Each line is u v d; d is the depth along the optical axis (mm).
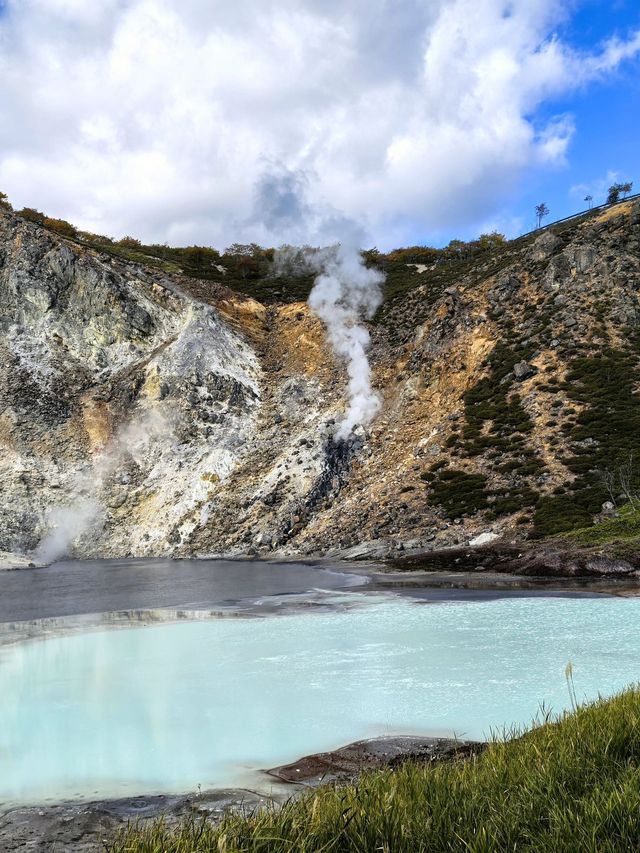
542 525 42969
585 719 8594
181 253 131125
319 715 14891
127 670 19703
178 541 61219
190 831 5574
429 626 24547
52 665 20516
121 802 10539
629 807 5230
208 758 12539
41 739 13773
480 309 73938
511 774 6730
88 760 12547
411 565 42250
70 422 73438
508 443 55062
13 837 9164
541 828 5379
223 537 59188
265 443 70562
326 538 53469
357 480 61344
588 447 50500
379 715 14695
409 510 52156
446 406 64875
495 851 5117
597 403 55062
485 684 16672
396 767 11328
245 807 9969
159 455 71688
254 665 19844
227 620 28094
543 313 68688
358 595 33438
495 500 48844
